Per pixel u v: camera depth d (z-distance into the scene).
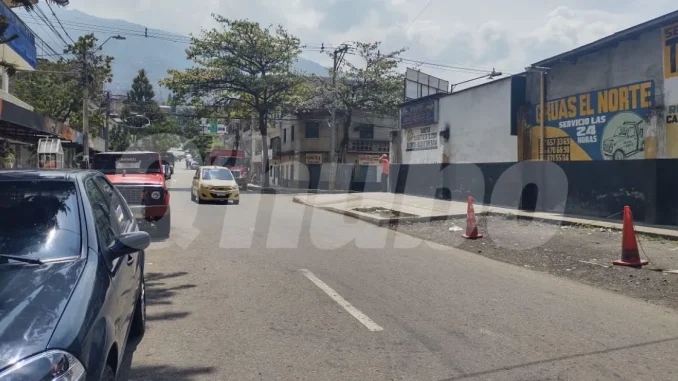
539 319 6.26
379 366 4.81
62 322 2.96
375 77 39.97
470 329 5.86
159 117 74.19
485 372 4.69
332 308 6.62
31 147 27.31
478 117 20.30
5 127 20.66
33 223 3.95
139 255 5.58
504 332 5.77
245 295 7.22
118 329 3.74
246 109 44.62
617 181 14.27
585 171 15.27
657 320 6.29
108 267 3.83
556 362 4.93
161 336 5.59
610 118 14.59
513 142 18.36
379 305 6.77
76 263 3.62
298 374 4.62
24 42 20.06
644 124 13.57
